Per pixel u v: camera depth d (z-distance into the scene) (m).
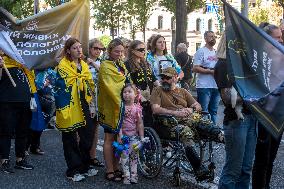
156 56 7.90
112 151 6.46
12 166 7.10
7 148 6.80
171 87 6.45
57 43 7.20
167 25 59.25
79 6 7.31
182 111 6.14
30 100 6.86
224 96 4.88
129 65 6.86
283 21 6.08
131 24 36.34
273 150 5.71
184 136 5.89
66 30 7.24
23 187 6.11
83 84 6.40
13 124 6.75
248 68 4.64
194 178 6.47
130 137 6.25
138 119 6.27
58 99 6.26
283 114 4.44
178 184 6.12
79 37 7.32
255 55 4.64
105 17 34.03
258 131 5.36
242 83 4.58
